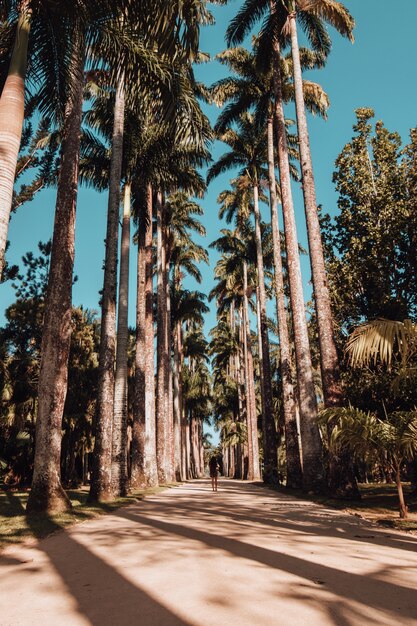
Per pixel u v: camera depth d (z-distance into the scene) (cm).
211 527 701
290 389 2038
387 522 774
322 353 1372
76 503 1166
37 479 923
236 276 3969
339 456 1232
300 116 1666
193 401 5184
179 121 1092
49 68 998
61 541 603
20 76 768
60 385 998
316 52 2334
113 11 936
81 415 2584
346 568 415
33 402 2242
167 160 2005
